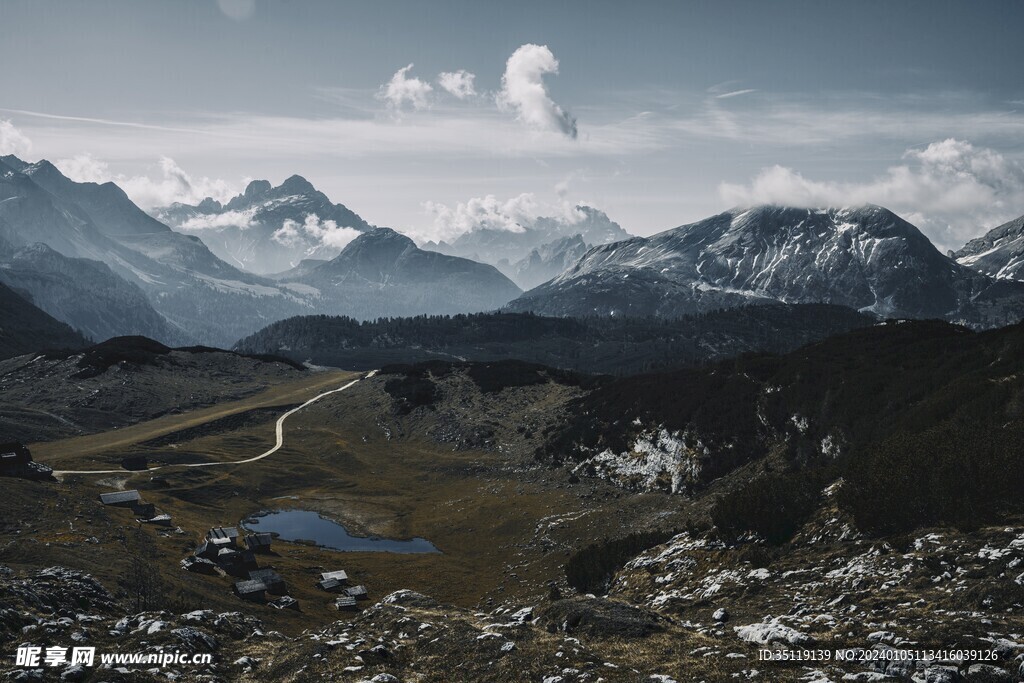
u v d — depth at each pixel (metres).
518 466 150.62
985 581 30.81
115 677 24.86
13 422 179.62
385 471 167.12
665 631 29.69
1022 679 20.47
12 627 30.83
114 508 105.69
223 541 91.75
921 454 46.66
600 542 99.50
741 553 50.12
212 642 31.52
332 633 34.12
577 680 23.73
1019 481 39.94
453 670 27.05
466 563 107.38
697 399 141.12
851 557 41.81
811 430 112.44
